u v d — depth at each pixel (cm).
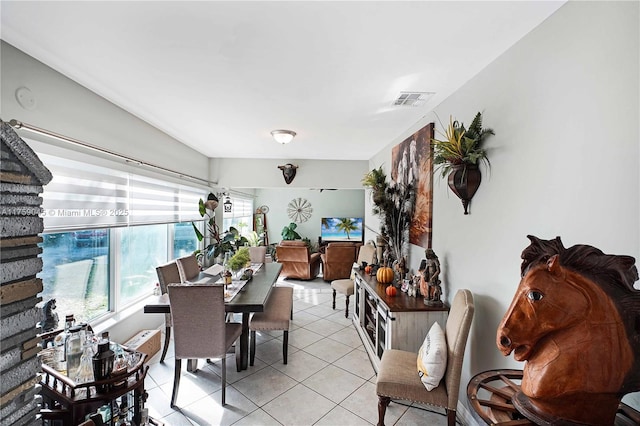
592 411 86
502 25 149
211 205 503
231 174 529
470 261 206
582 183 125
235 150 469
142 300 332
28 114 181
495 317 178
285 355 282
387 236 358
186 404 222
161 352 304
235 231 531
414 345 233
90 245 260
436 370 179
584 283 89
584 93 124
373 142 406
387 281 310
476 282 199
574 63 128
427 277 243
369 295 322
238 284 304
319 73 203
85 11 140
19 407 75
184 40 164
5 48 167
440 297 246
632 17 107
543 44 145
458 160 196
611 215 113
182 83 220
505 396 117
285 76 208
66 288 235
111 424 153
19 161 75
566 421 87
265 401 226
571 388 86
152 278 370
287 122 316
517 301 98
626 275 86
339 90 232
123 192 278
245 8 138
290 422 204
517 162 161
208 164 521
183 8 138
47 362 162
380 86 223
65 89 208
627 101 108
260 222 891
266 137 384
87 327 183
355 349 315
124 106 269
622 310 85
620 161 110
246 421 204
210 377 258
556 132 137
